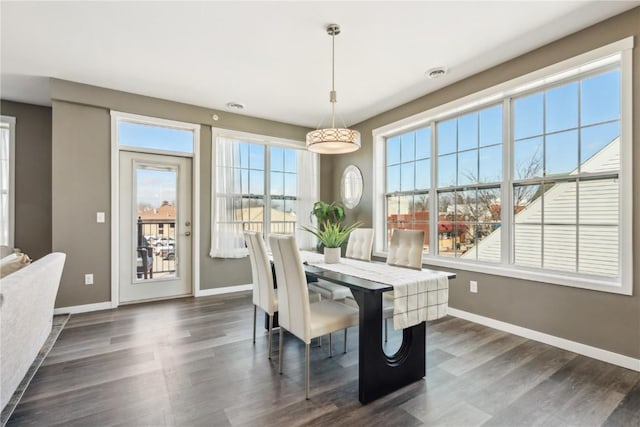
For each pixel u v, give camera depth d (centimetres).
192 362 234
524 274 283
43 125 408
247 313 351
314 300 269
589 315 243
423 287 203
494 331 298
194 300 404
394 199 444
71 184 348
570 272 262
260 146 480
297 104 415
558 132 273
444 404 184
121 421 167
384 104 412
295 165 516
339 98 391
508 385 204
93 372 217
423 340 213
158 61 299
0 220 384
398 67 309
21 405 179
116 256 371
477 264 328
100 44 268
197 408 179
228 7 220
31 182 400
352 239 341
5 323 145
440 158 377
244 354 248
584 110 258
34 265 201
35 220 402
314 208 498
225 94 382
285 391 196
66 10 222
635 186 222
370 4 217
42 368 222
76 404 181
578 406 181
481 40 262
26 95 377
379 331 192
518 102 302
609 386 202
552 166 277
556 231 273
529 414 174
